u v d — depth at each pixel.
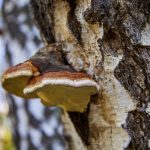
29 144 1.85
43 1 1.07
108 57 0.98
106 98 0.98
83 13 0.99
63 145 1.78
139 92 0.96
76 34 1.00
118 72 0.97
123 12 0.97
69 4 1.01
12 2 1.87
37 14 1.13
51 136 1.81
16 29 1.86
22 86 1.02
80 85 0.94
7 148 2.56
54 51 1.02
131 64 0.97
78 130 1.04
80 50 1.00
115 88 0.98
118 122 0.98
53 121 1.79
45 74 0.96
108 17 0.98
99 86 0.98
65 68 0.99
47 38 1.11
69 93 0.98
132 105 0.97
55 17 1.04
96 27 0.98
